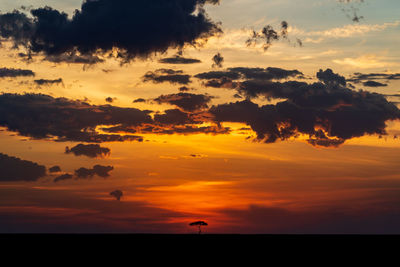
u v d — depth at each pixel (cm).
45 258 6175
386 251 6950
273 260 6250
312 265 5916
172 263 5972
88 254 6494
